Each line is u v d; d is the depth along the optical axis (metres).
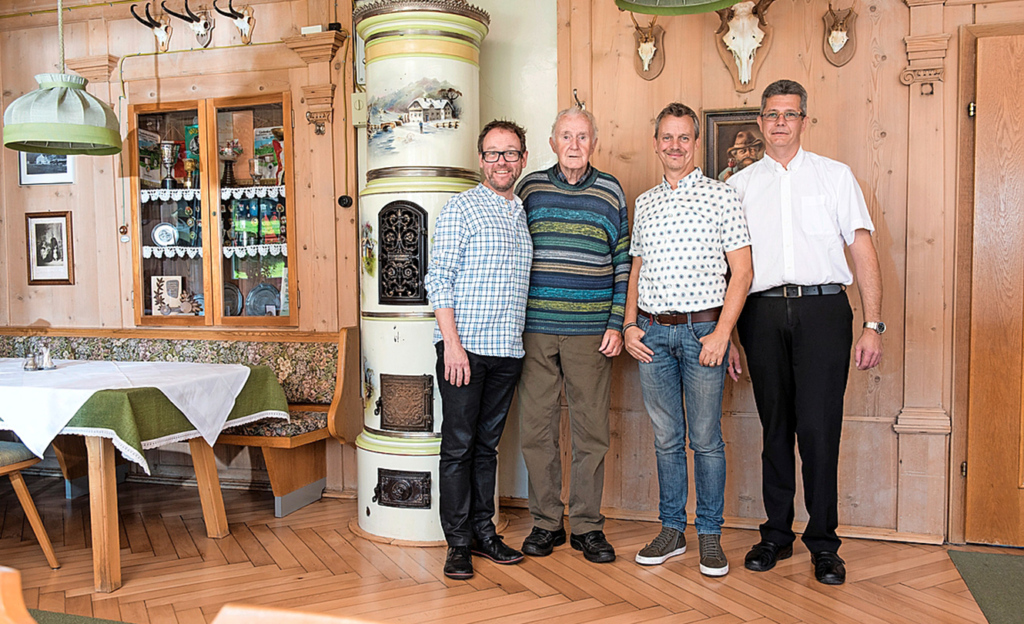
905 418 3.34
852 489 3.43
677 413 3.06
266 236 4.30
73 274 4.61
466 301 2.89
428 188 3.27
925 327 3.33
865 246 2.86
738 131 3.51
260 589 2.81
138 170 4.45
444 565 3.02
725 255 2.95
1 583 0.76
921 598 2.71
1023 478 3.26
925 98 3.30
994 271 3.26
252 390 3.56
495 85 3.86
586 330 3.04
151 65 4.39
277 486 3.72
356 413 4.03
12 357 4.45
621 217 3.13
